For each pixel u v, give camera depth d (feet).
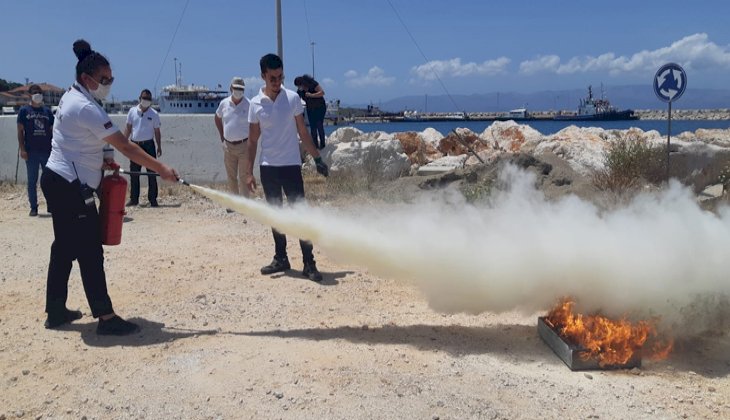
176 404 13.38
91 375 14.79
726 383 14.57
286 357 15.60
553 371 15.11
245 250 27.04
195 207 37.27
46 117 34.47
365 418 12.78
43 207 37.96
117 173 17.93
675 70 36.78
